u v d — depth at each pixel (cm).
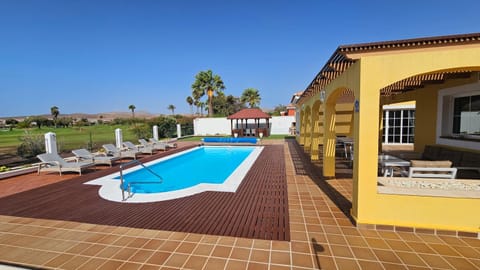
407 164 607
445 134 768
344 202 486
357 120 369
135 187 686
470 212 330
